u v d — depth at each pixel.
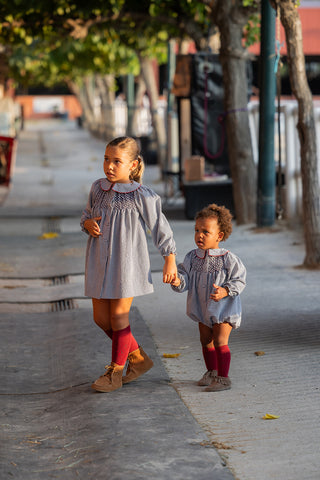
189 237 13.81
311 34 29.80
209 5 15.49
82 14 18.14
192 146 17.47
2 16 17.61
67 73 38.00
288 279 9.98
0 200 21.56
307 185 10.64
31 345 7.29
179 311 8.39
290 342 7.03
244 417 5.06
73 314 8.38
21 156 40.66
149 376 6.04
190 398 5.48
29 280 10.60
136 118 40.66
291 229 14.15
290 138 14.73
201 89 17.25
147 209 5.45
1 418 5.25
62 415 5.27
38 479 4.19
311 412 5.14
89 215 5.65
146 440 4.63
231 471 4.18
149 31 21.12
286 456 4.39
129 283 5.44
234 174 15.70
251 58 15.59
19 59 27.62
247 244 12.93
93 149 46.19
